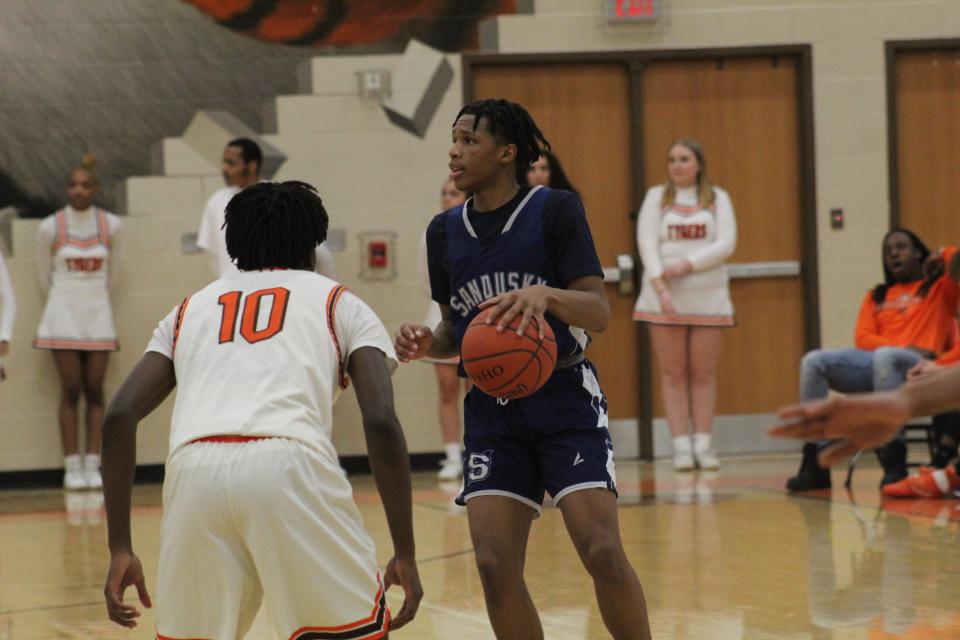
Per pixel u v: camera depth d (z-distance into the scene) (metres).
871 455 31.89
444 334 11.57
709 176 32.16
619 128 32.31
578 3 31.91
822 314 32.47
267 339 9.24
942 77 32.91
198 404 9.06
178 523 8.77
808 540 19.95
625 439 32.41
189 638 8.73
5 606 16.45
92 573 18.70
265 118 31.33
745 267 32.47
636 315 29.83
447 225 11.49
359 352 9.27
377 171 31.50
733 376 32.66
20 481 30.53
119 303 30.91
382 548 20.19
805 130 32.38
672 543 19.92
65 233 29.81
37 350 30.55
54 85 30.70
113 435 9.17
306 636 8.64
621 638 10.80
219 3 31.11
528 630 11.00
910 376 23.50
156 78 31.05
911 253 26.20
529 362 10.20
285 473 8.66
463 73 31.62
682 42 32.16
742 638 13.78
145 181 30.98
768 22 32.31
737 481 27.56
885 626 14.21
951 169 32.91
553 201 11.07
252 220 9.85
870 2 32.47
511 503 11.01
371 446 9.05
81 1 30.78
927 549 18.95
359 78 31.38
